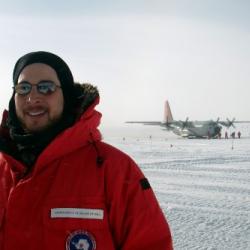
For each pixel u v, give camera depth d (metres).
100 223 1.83
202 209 8.52
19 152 1.99
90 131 1.97
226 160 19.50
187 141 40.31
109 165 1.92
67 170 1.89
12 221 1.85
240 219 7.62
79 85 2.16
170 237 1.95
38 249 1.79
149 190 1.99
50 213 1.82
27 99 2.00
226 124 49.41
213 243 6.13
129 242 1.90
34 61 2.04
